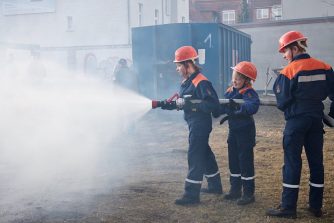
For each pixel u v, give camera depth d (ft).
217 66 44.27
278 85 14.96
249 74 16.07
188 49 16.57
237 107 16.05
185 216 15.25
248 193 16.53
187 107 16.11
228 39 49.42
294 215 14.93
